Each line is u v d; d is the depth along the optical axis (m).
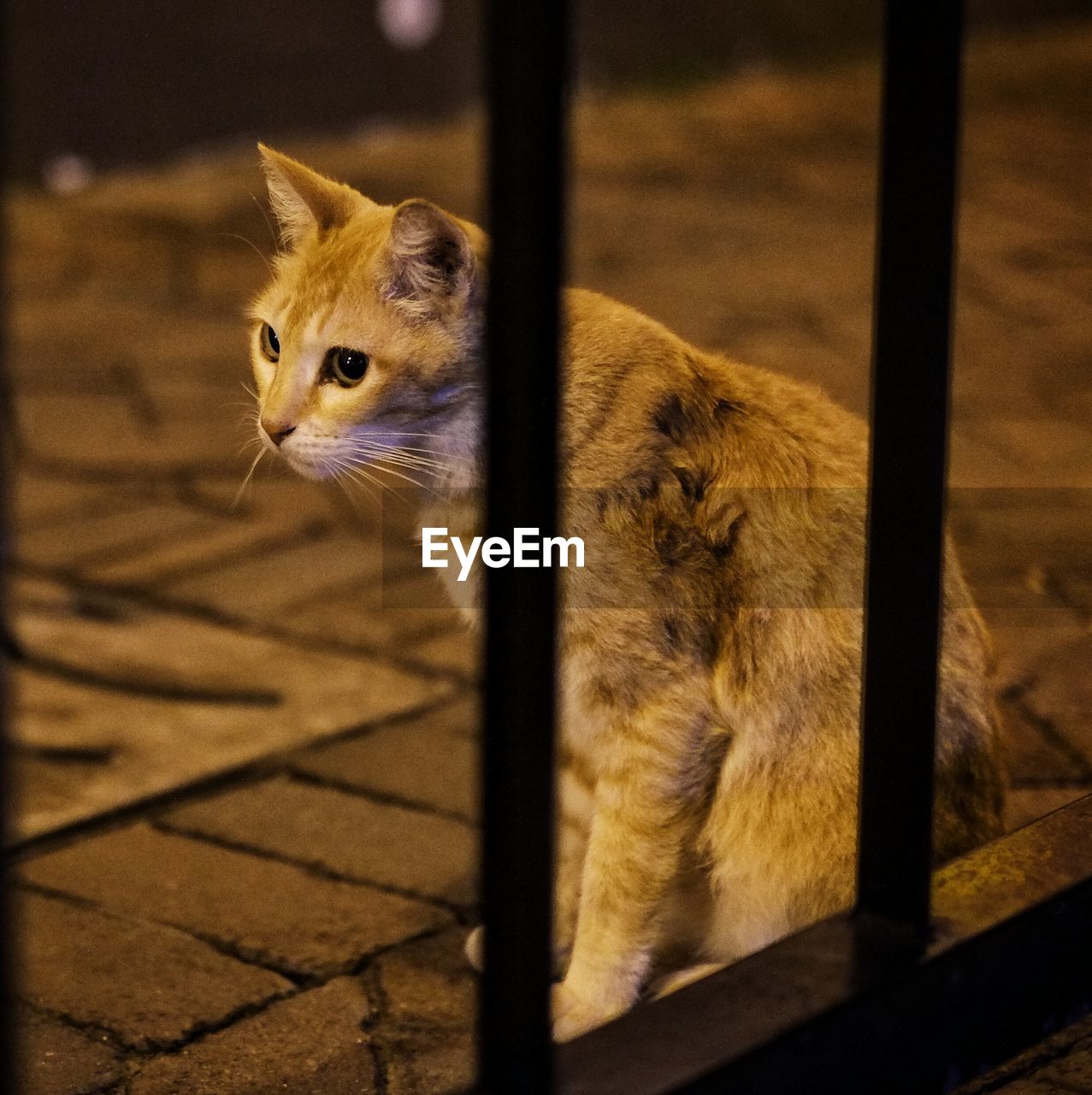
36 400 5.29
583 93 10.02
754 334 5.68
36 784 2.99
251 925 2.50
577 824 2.45
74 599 3.91
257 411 2.71
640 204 7.65
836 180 8.10
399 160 8.39
